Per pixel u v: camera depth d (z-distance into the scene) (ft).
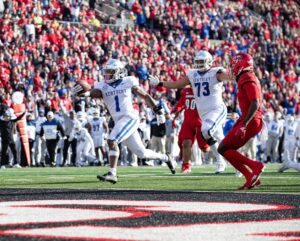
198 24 278.67
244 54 78.79
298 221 48.34
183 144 121.90
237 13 301.84
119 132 88.12
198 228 44.45
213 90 104.53
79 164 179.93
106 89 88.84
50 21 220.64
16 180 100.58
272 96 243.19
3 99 176.24
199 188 82.38
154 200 62.49
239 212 52.95
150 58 231.71
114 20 257.75
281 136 210.38
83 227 44.50
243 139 79.36
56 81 197.67
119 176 111.65
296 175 113.19
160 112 89.76
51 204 58.49
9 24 209.97
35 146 178.09
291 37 318.65
